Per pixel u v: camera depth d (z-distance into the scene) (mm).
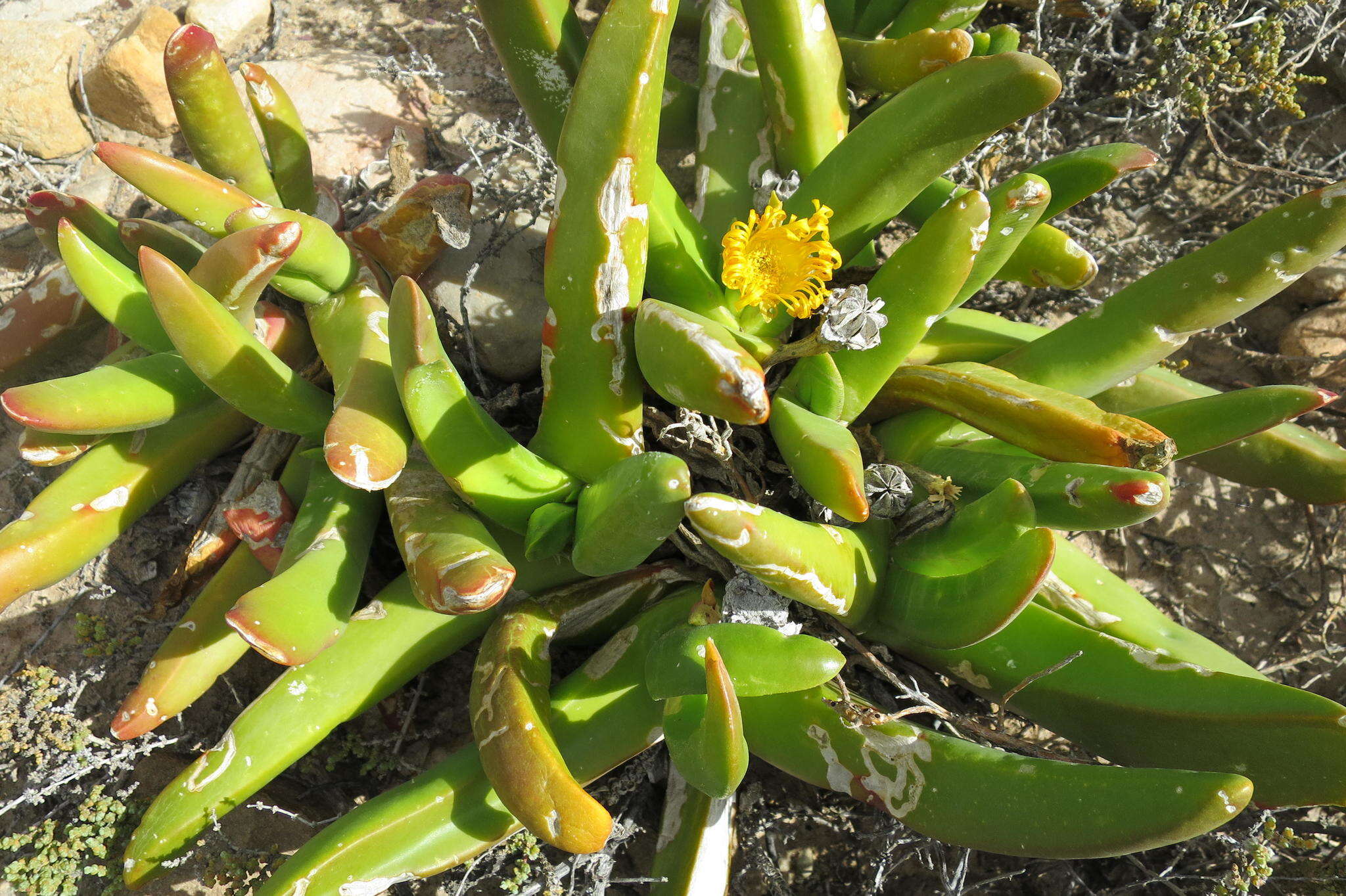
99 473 264
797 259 237
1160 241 350
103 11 375
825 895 299
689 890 259
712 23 291
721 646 215
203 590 276
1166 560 329
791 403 241
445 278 291
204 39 252
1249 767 225
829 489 217
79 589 305
